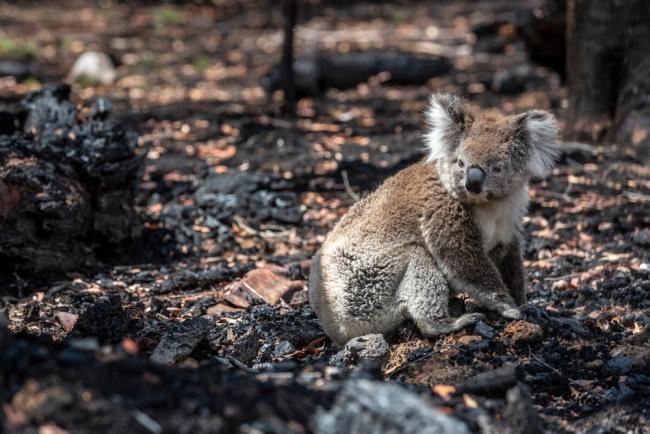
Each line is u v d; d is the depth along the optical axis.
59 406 5.36
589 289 11.06
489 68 27.05
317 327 10.21
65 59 28.34
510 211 9.20
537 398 7.86
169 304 11.04
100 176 12.27
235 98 22.80
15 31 33.50
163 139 18.05
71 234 12.06
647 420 7.45
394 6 41.78
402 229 8.99
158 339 9.16
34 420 5.27
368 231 9.14
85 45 31.23
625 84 17.20
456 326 8.70
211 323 10.10
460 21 36.75
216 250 13.04
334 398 5.96
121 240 12.73
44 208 11.59
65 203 11.84
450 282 8.89
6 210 11.43
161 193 15.12
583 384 8.12
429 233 8.85
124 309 9.59
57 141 12.55
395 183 9.44
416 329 9.02
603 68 17.47
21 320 10.29
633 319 9.79
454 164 8.84
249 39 34.34
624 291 10.83
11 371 5.61
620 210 14.09
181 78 26.14
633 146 16.81
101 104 13.64
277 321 10.33
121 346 6.40
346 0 43.19
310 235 13.72
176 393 5.72
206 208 14.34
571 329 9.01
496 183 8.66
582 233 13.31
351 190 15.37
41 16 37.34
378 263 9.00
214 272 11.91
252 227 13.90
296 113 20.58
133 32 35.09
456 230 8.77
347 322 9.24
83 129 12.77
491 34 31.19
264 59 29.95
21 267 11.56
